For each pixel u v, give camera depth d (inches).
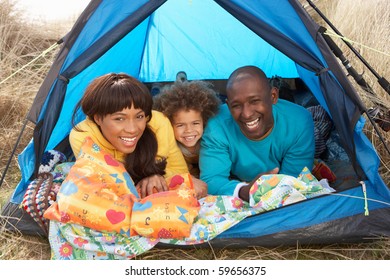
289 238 91.4
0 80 153.3
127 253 88.4
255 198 92.7
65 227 89.5
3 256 95.3
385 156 118.3
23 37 173.5
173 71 143.6
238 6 91.3
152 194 91.7
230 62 140.3
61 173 103.7
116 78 94.1
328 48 90.8
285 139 102.0
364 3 155.0
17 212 99.8
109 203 88.4
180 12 134.4
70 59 93.9
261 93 94.3
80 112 119.0
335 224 91.4
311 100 129.9
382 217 92.6
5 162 129.5
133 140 96.3
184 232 88.3
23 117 144.2
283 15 91.7
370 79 134.6
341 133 93.6
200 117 102.9
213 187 102.1
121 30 92.0
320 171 105.7
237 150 103.1
